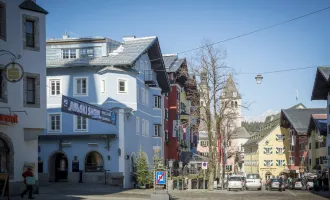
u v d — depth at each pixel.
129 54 45.16
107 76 43.62
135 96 44.88
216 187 50.34
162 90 56.47
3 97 26.44
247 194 38.84
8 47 26.94
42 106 28.70
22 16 28.02
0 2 26.55
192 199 30.36
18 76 23.75
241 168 130.62
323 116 72.00
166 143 58.94
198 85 46.94
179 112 63.88
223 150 60.50
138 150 47.19
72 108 26.25
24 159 27.86
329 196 39.41
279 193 43.16
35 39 28.64
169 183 43.81
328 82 49.72
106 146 43.38
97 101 43.81
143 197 30.47
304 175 68.88
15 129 27.20
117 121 43.44
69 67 44.12
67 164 44.94
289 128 92.31
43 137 44.28
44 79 28.97
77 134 43.94
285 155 99.44
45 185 39.25
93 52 45.69
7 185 26.25
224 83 46.25
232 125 61.84
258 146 102.69
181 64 62.25
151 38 48.72
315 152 72.94
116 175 42.94
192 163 72.31
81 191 34.03
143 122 49.34
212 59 46.00
